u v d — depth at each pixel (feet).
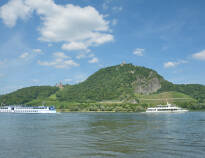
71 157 134.82
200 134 223.51
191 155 138.31
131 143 175.94
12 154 142.41
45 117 518.78
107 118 474.90
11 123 358.23
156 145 167.53
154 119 436.35
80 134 228.02
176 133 231.30
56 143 178.09
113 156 135.95
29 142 183.32
